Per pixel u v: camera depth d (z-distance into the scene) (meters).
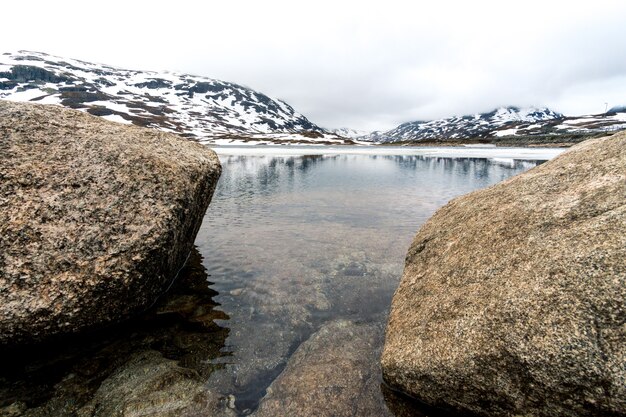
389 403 5.64
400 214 18.12
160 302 8.52
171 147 9.39
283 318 8.13
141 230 6.95
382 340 7.28
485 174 37.66
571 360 4.06
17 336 5.90
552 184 6.69
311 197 23.06
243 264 11.14
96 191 7.03
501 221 6.54
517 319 4.64
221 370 6.38
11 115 7.67
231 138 140.25
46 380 5.97
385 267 11.02
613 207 5.12
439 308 5.84
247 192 25.16
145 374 6.18
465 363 4.84
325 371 6.32
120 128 9.21
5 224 6.15
